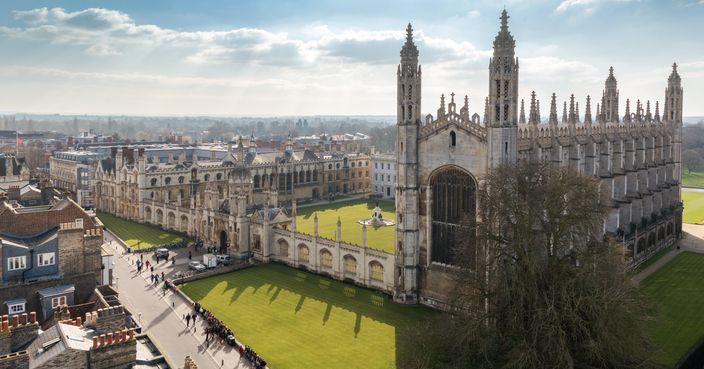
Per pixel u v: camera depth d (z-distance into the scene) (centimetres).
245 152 19875
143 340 5397
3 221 6606
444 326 5531
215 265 10831
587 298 4922
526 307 5262
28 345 4450
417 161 8469
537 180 6003
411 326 6328
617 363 4825
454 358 5250
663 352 6594
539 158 9062
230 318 8075
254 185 18538
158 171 15850
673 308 8144
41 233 6894
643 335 5259
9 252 6322
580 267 5406
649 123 13188
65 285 6606
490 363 4894
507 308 5291
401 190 8538
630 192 11688
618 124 11938
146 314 8244
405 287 8600
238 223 11625
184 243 12812
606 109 13500
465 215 7006
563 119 10912
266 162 19288
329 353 6819
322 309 8419
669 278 9806
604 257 5384
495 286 5516
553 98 9688
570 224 5500
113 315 4856
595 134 10869
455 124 7988
